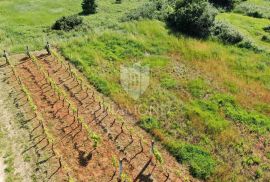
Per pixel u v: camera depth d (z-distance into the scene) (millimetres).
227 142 24984
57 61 33969
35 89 29250
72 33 40688
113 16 47156
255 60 37844
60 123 25531
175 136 25219
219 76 33656
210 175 22219
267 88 32406
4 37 39062
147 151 23562
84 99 28562
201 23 43000
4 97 28281
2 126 25234
